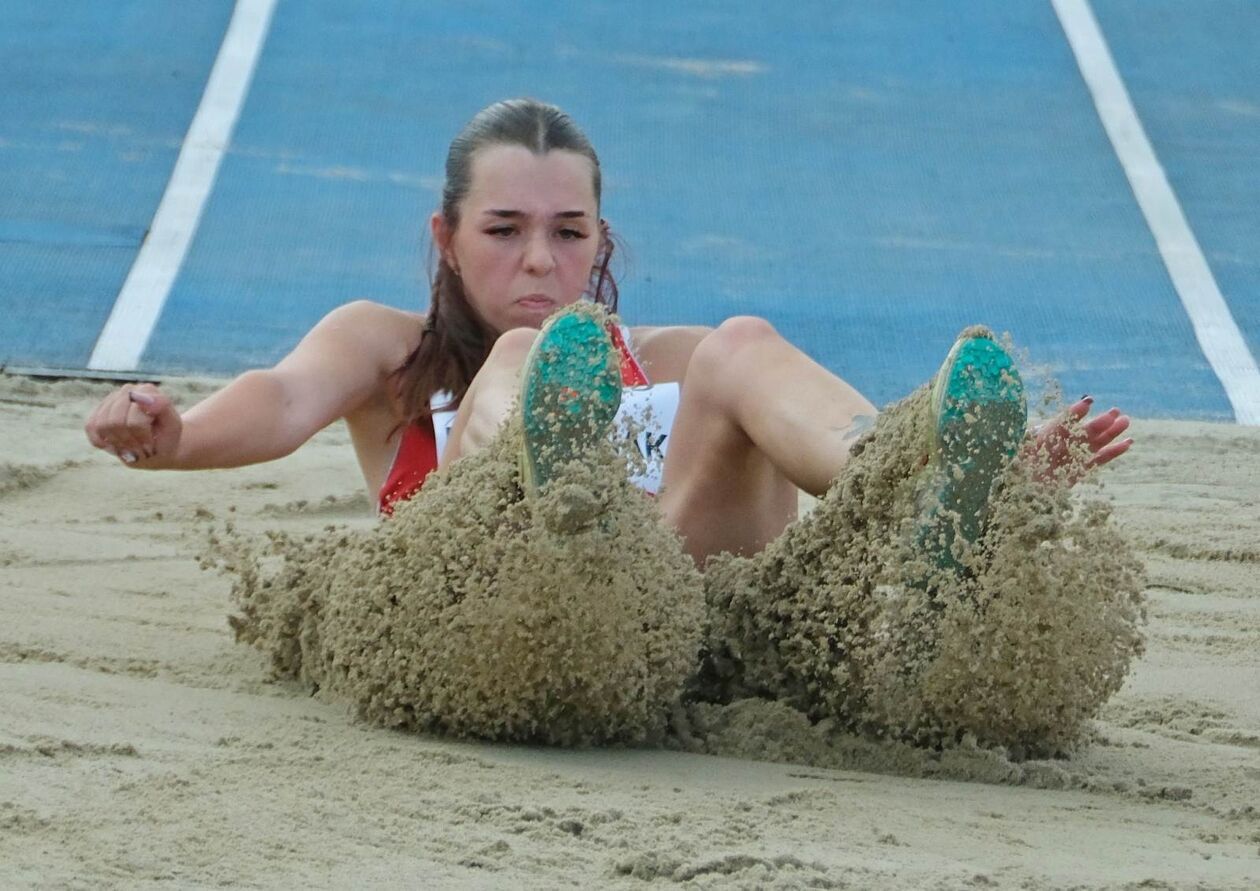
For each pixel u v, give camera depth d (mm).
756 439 10953
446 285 12945
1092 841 8477
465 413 11312
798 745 10094
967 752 9836
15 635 12312
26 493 20141
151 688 10898
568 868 7598
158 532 18125
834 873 7648
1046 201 35188
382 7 42562
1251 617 15062
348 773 8945
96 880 7133
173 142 35312
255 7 41969
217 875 7309
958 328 29516
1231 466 23000
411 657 9781
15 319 28359
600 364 9242
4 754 8859
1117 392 27500
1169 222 34406
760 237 32812
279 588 11648
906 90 39688
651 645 9805
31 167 33906
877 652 9797
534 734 9922
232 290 29969
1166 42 42656
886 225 33719
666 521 11094
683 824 8336
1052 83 40469
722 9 43500
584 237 12977
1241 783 9758
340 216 32812
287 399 11820
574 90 38531
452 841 7902
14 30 40094
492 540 9492
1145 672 12781
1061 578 9500
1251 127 38812
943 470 9367
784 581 10430
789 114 38188
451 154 13062
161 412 10266
